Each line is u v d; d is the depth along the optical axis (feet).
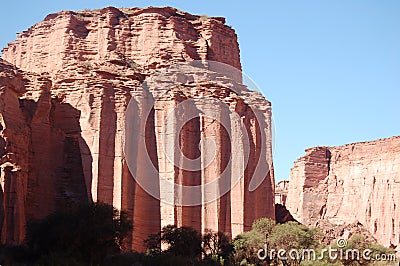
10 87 203.82
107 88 218.59
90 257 173.06
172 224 214.28
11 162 190.19
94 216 178.09
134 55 250.78
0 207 183.32
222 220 228.43
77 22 256.11
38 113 211.61
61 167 215.10
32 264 162.30
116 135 214.90
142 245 213.46
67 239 172.04
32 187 204.33
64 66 249.75
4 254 168.45
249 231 223.51
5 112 197.06
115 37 252.01
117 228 177.37
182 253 199.52
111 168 212.84
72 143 217.15
